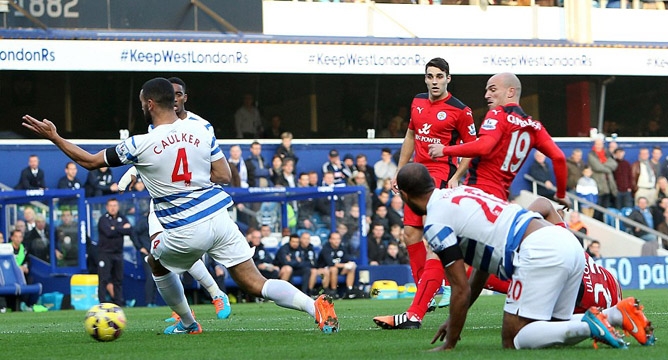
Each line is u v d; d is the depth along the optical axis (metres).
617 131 34.12
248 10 29.59
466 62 31.34
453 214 8.02
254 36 29.45
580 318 8.71
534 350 8.09
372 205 27.55
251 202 26.12
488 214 8.05
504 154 10.72
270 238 25.95
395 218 27.33
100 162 10.17
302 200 26.14
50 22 27.55
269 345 9.65
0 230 24.98
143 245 24.03
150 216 11.78
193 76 29.72
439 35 31.75
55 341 11.13
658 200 30.86
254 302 24.53
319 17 30.48
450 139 12.40
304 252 25.05
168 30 28.70
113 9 28.17
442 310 16.92
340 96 31.25
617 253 29.62
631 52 33.06
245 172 27.12
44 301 24.59
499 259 8.08
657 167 31.75
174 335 11.41
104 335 10.63
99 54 27.80
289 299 10.67
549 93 33.34
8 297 23.81
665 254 29.50
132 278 25.06
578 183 30.48
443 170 12.38
